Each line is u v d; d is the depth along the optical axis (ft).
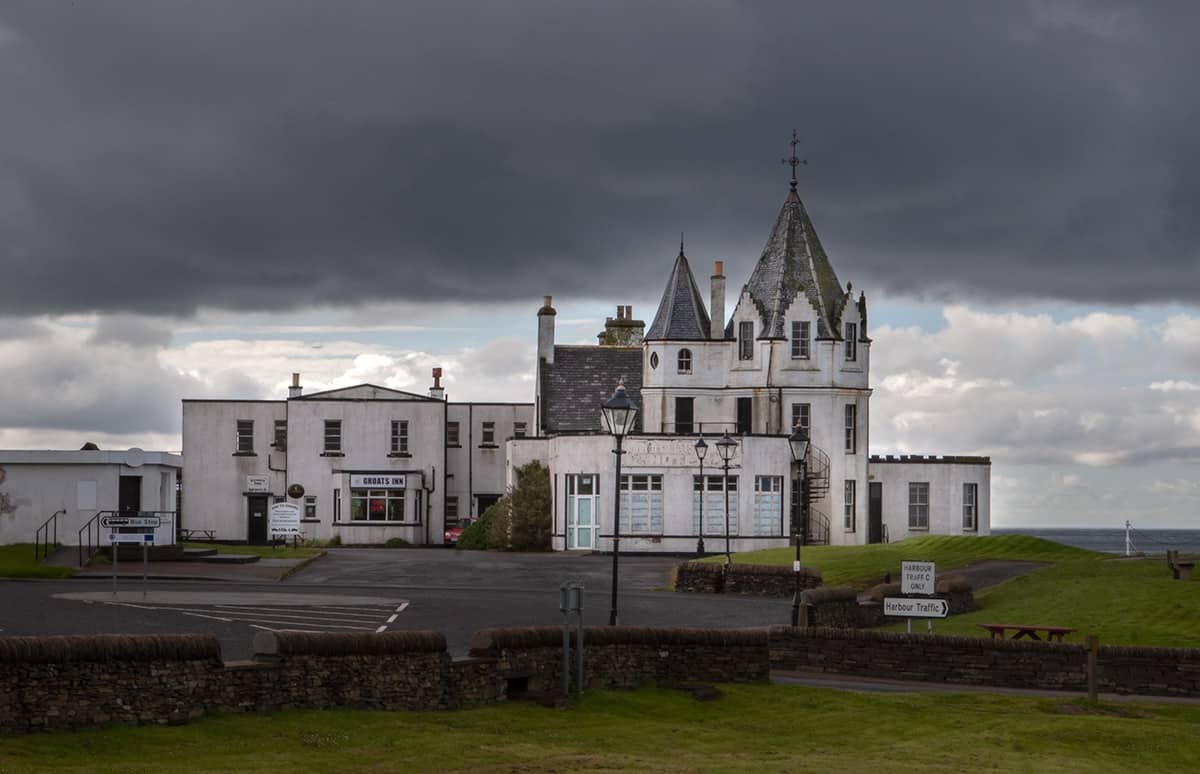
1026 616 128.98
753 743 74.90
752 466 233.76
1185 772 71.31
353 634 73.97
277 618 116.16
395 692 74.90
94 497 180.45
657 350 253.44
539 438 253.65
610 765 65.46
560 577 179.93
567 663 82.02
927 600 99.40
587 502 232.53
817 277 253.44
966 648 98.02
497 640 80.43
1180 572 144.05
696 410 253.24
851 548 199.11
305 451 289.33
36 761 57.36
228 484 288.10
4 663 61.41
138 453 182.80
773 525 234.38
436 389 307.17
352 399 290.76
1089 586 142.41
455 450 297.33
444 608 130.31
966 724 81.51
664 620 127.13
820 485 244.01
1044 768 70.85
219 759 60.49
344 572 182.50
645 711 81.56
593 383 268.00
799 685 92.94
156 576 161.07
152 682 65.98
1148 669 95.81
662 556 225.97
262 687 70.23
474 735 70.33
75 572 160.66
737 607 140.36
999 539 199.21
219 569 174.29
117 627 106.42
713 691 87.20
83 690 63.72
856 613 126.52
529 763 64.75
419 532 285.84
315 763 61.31
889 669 99.55
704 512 231.30
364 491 285.43
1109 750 75.82
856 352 252.42
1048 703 89.20
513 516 238.07
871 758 72.02
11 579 155.43
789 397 247.91
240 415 288.92
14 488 179.52
